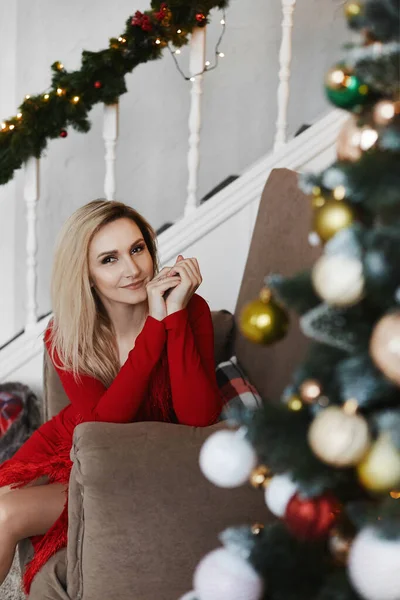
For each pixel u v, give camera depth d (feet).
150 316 4.97
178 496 3.86
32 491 4.88
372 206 2.36
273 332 2.78
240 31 9.02
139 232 5.20
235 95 9.24
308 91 9.27
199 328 5.34
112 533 3.84
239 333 6.19
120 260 5.12
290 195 5.58
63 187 9.30
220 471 2.76
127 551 3.86
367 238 2.30
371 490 2.44
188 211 7.52
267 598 2.87
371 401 2.55
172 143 9.36
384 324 2.24
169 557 3.89
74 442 3.93
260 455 2.83
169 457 3.88
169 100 9.22
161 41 6.72
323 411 2.44
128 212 5.27
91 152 9.25
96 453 3.81
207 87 9.18
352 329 2.42
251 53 9.11
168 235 7.50
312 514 2.61
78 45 8.95
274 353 5.36
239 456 2.74
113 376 5.35
